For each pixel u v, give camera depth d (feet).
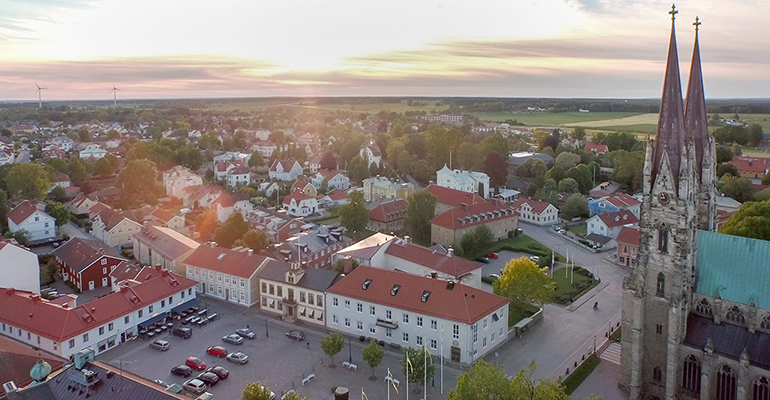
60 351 340.80
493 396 227.81
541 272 408.87
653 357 306.14
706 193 311.06
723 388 285.84
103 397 221.66
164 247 518.37
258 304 445.78
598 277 516.32
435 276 391.04
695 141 303.27
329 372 339.57
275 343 378.73
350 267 423.64
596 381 329.52
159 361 353.31
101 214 642.22
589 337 388.37
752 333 282.77
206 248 483.10
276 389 319.68
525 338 387.34
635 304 300.20
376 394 314.96
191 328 398.83
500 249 611.47
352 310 389.19
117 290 425.28
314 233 549.13
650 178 292.61
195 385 313.12
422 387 319.88
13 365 265.75
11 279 425.69
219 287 459.32
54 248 597.52
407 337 366.84
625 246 558.56
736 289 289.94
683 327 294.87
